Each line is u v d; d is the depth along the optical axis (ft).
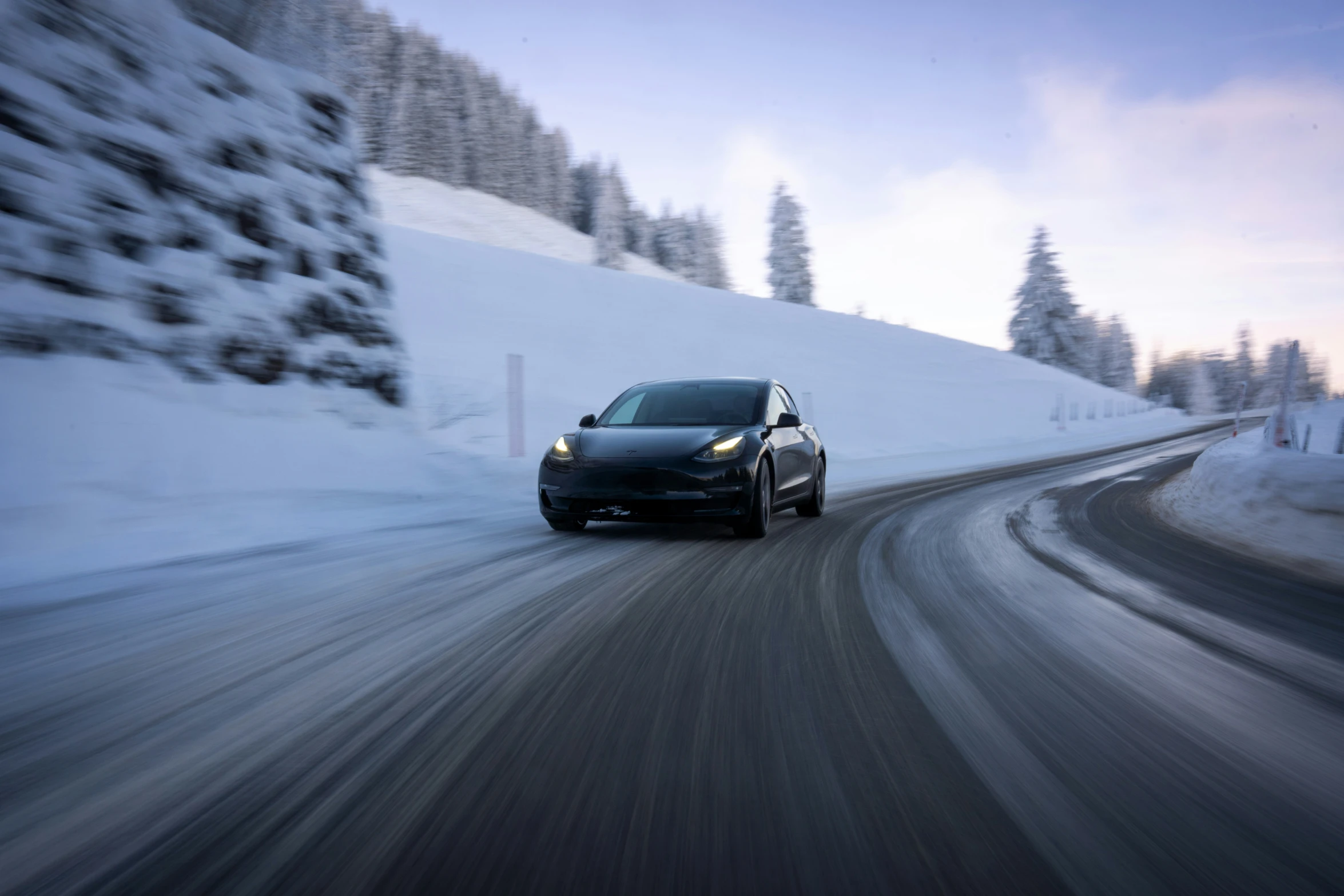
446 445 33.88
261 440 24.26
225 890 4.92
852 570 16.97
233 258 27.43
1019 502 32.53
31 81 23.25
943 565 17.88
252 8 32.68
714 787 6.60
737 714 8.34
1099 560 19.21
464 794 6.37
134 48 26.78
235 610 12.55
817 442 28.14
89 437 19.90
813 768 7.01
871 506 30.89
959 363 152.25
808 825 5.99
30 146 22.59
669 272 315.17
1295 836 5.99
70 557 16.39
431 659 10.05
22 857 5.31
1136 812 6.33
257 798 6.24
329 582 14.67
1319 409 89.30
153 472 20.40
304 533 20.58
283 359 27.55
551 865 5.35
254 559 16.96
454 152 297.33
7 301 20.66
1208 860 5.60
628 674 9.59
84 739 7.42
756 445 21.40
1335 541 21.31
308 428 26.45
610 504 20.11
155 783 6.49
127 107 25.72
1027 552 20.06
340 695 8.70
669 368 94.99
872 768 7.04
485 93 312.50
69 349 21.57
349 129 36.29
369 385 31.12
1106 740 7.89
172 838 5.59
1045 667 10.35
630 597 13.74
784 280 205.57
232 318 26.20
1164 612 13.91
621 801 6.31
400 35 292.20
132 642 10.79
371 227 35.09
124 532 18.13
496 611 12.61
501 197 310.45
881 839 5.81
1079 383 180.75
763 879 5.25
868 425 89.56
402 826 5.82
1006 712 8.63
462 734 7.64
